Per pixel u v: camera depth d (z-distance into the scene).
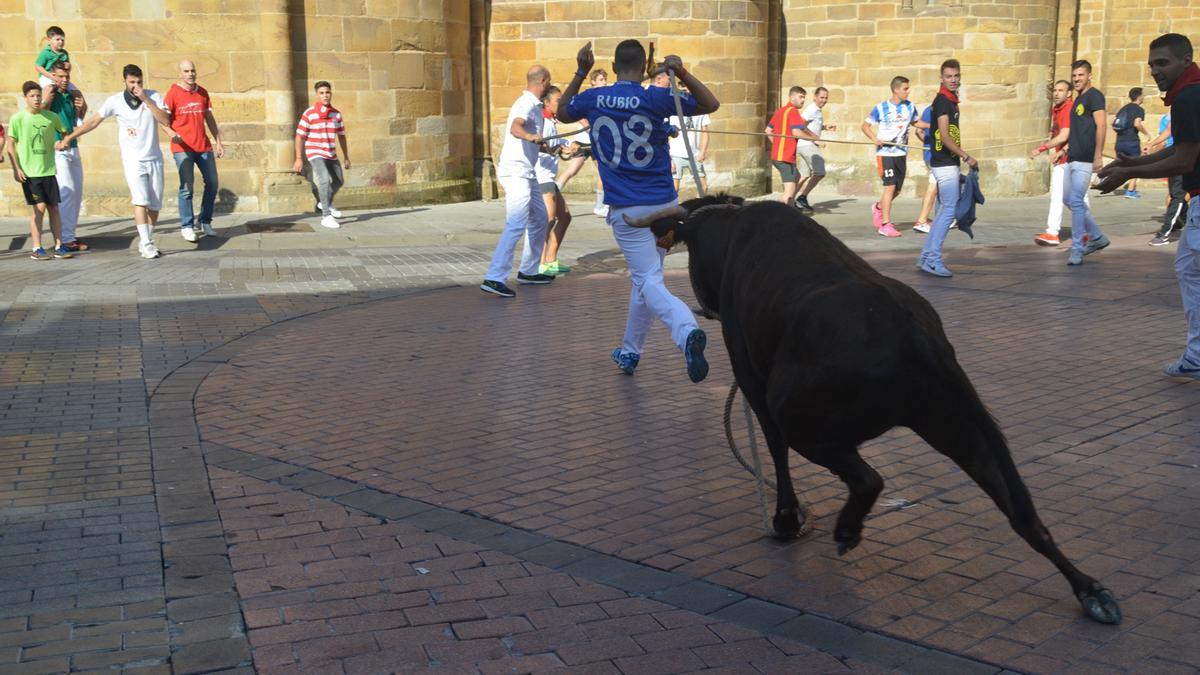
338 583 4.26
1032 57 20.23
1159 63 6.66
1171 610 3.95
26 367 7.84
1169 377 7.30
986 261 12.67
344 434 6.29
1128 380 7.23
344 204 17.03
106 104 12.58
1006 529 4.77
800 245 4.20
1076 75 12.05
